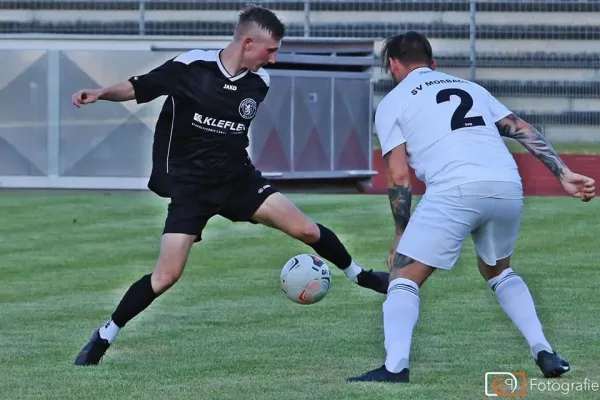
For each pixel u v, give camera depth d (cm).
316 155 4791
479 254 1350
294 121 4691
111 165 4838
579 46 6962
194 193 1455
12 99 4888
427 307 1934
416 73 1366
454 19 6931
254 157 4569
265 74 1479
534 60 6925
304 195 4644
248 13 1430
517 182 1304
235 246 2878
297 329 1744
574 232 3161
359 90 4969
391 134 1325
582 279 2275
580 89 6912
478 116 1321
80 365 1455
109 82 4803
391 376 1314
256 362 1479
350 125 4928
